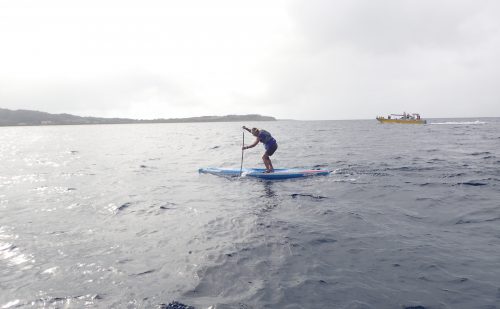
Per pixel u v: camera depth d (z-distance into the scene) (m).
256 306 3.64
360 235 5.89
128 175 13.67
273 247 5.38
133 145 34.78
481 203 7.88
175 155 22.66
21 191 10.35
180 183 11.67
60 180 12.48
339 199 8.76
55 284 4.17
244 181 11.92
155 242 5.68
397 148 23.27
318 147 25.55
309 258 4.93
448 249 5.16
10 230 6.39
